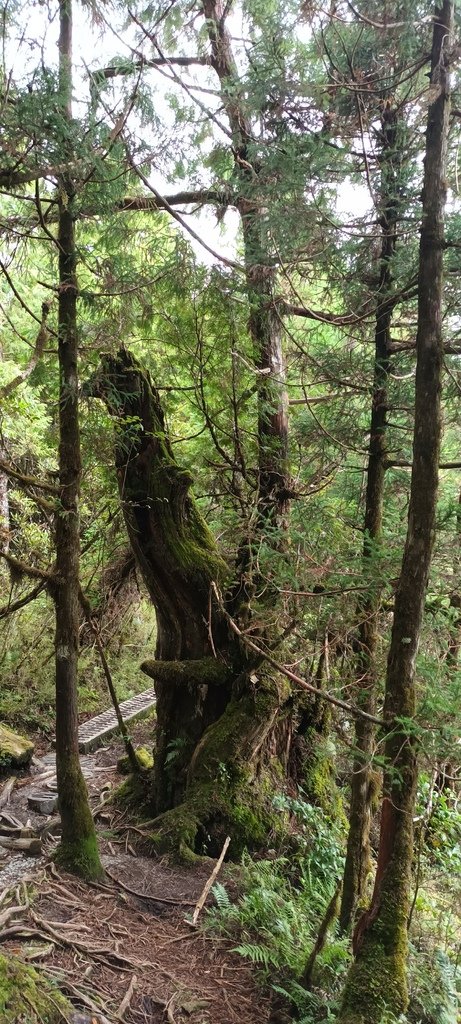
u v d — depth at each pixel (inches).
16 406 265.0
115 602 241.0
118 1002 118.8
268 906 157.0
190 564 202.2
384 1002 103.7
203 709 214.7
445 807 191.9
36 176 126.9
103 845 186.2
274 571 170.4
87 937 136.9
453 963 143.9
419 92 122.7
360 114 117.2
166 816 193.6
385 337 141.0
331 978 135.9
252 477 222.5
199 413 230.8
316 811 209.2
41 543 274.4
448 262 116.0
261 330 203.9
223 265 178.9
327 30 128.3
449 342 114.3
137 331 215.9
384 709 111.9
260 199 133.8
